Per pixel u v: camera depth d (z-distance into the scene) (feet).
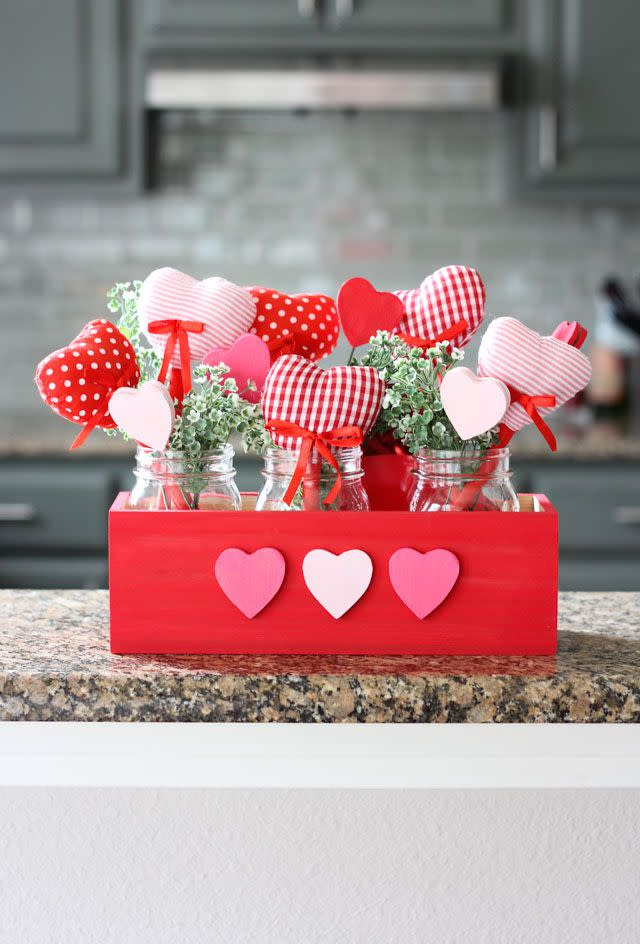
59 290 11.07
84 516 9.07
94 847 3.11
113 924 3.15
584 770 2.93
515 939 3.13
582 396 10.55
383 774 2.96
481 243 11.00
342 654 3.03
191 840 3.11
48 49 9.59
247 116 10.84
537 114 9.67
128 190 9.82
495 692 2.85
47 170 9.74
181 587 3.02
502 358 2.96
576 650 3.11
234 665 2.96
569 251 11.00
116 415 2.93
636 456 8.92
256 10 9.48
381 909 3.13
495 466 3.01
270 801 3.08
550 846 3.08
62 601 3.65
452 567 2.97
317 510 3.00
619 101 9.63
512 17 9.56
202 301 3.15
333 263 11.06
